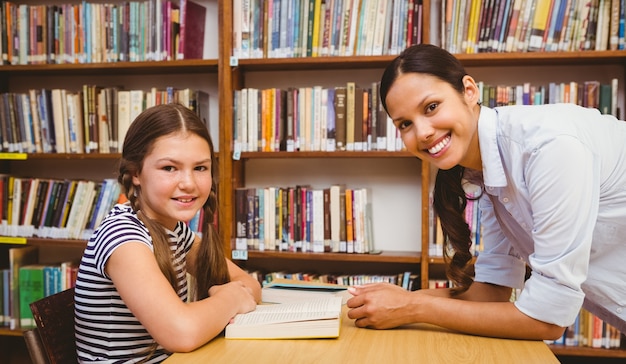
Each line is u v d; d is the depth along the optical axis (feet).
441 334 3.80
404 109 3.80
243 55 8.54
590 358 8.47
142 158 4.13
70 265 9.16
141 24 8.84
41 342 3.79
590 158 3.43
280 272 9.05
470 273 4.79
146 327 3.48
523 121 3.66
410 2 8.08
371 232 8.63
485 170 3.90
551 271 3.46
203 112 9.18
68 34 9.09
